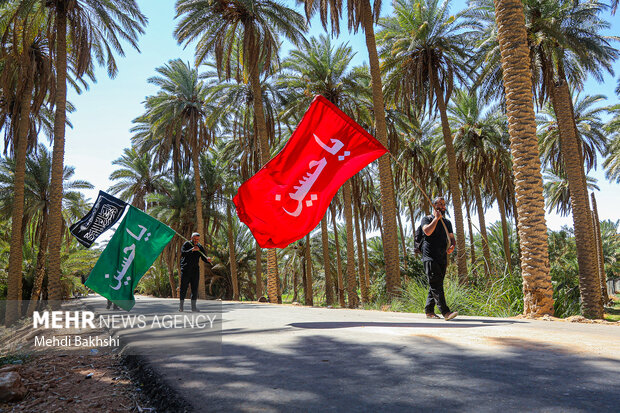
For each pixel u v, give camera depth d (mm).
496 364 2330
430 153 33281
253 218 5371
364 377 2205
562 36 17969
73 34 18500
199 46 21156
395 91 23000
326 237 28922
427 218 5215
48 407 2432
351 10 16641
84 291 37469
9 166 27094
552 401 1691
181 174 37500
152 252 5727
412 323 4551
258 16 19703
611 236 61875
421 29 20375
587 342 2928
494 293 8445
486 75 20219
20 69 19484
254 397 1981
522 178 8008
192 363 2820
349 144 5207
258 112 20219
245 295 48906
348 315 6172
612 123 27422
